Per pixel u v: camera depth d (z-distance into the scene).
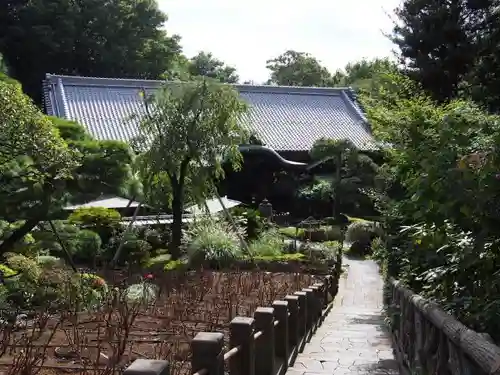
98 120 24.94
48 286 7.30
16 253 8.67
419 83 15.49
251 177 26.31
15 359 4.50
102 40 36.16
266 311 4.95
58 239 9.67
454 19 15.75
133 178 10.50
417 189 4.18
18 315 6.26
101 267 12.09
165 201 14.91
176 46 39.53
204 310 7.00
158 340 5.15
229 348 4.02
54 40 33.75
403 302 6.34
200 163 14.27
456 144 4.10
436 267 5.13
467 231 4.21
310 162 27.31
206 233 14.70
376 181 11.61
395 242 8.91
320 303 10.56
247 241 17.45
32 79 34.75
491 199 3.50
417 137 6.99
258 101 30.56
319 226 23.48
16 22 33.88
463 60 15.37
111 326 5.21
